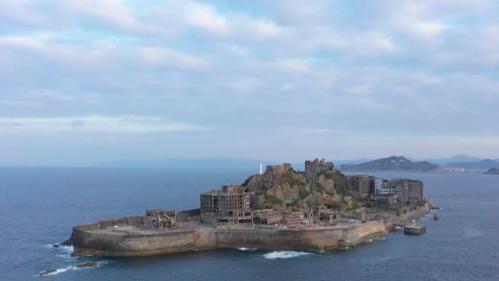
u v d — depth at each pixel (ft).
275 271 647.15
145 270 647.97
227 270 651.25
